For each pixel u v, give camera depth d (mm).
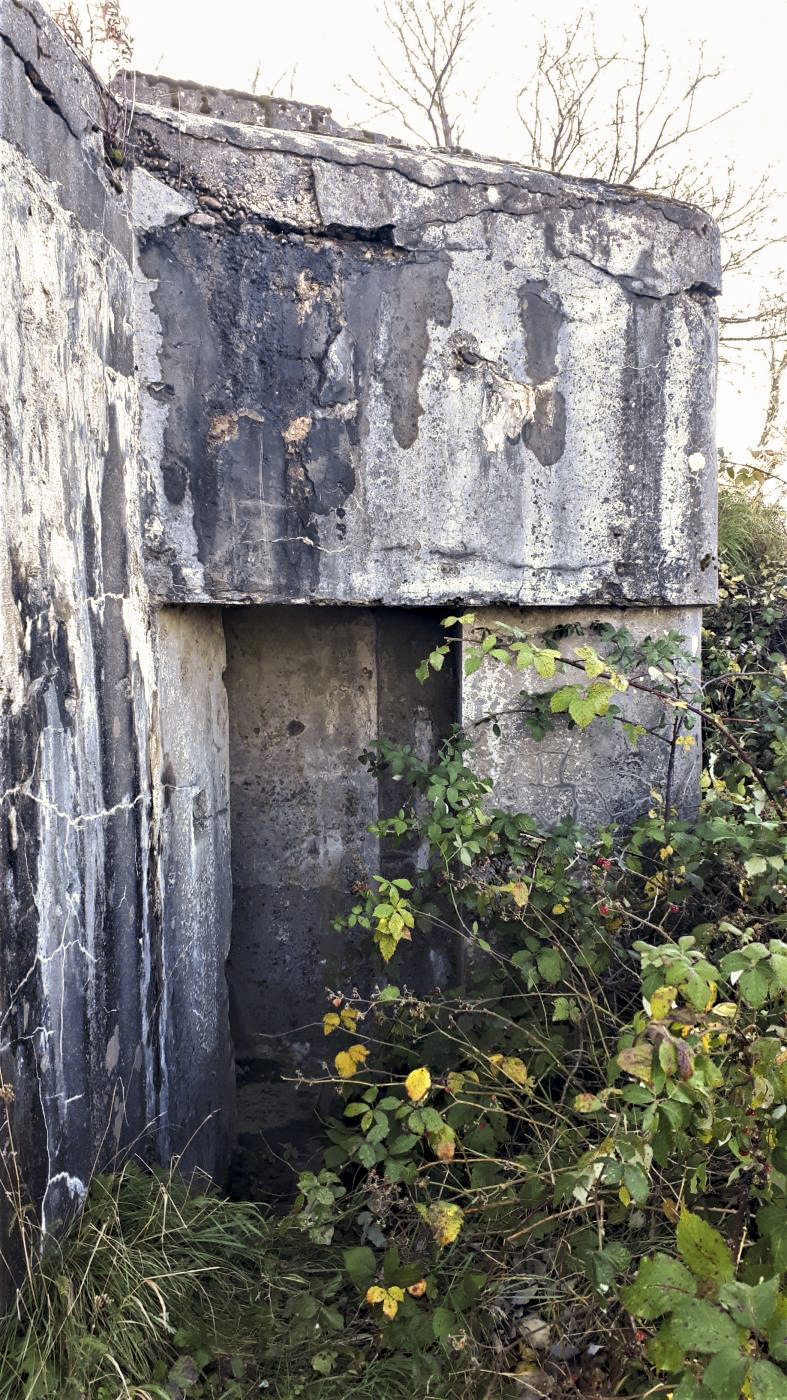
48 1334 1663
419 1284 2012
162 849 2525
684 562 3029
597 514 2924
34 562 1736
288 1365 2004
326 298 2596
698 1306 1274
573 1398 1804
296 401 2596
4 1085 1587
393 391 2688
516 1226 2186
